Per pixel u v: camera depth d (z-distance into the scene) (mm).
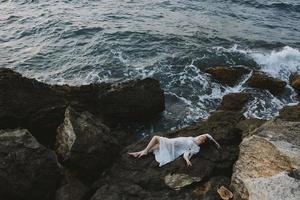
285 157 8938
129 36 18641
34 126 10914
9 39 18609
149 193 8898
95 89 12422
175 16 22172
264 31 21453
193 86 14875
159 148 9875
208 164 9555
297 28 22797
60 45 17938
